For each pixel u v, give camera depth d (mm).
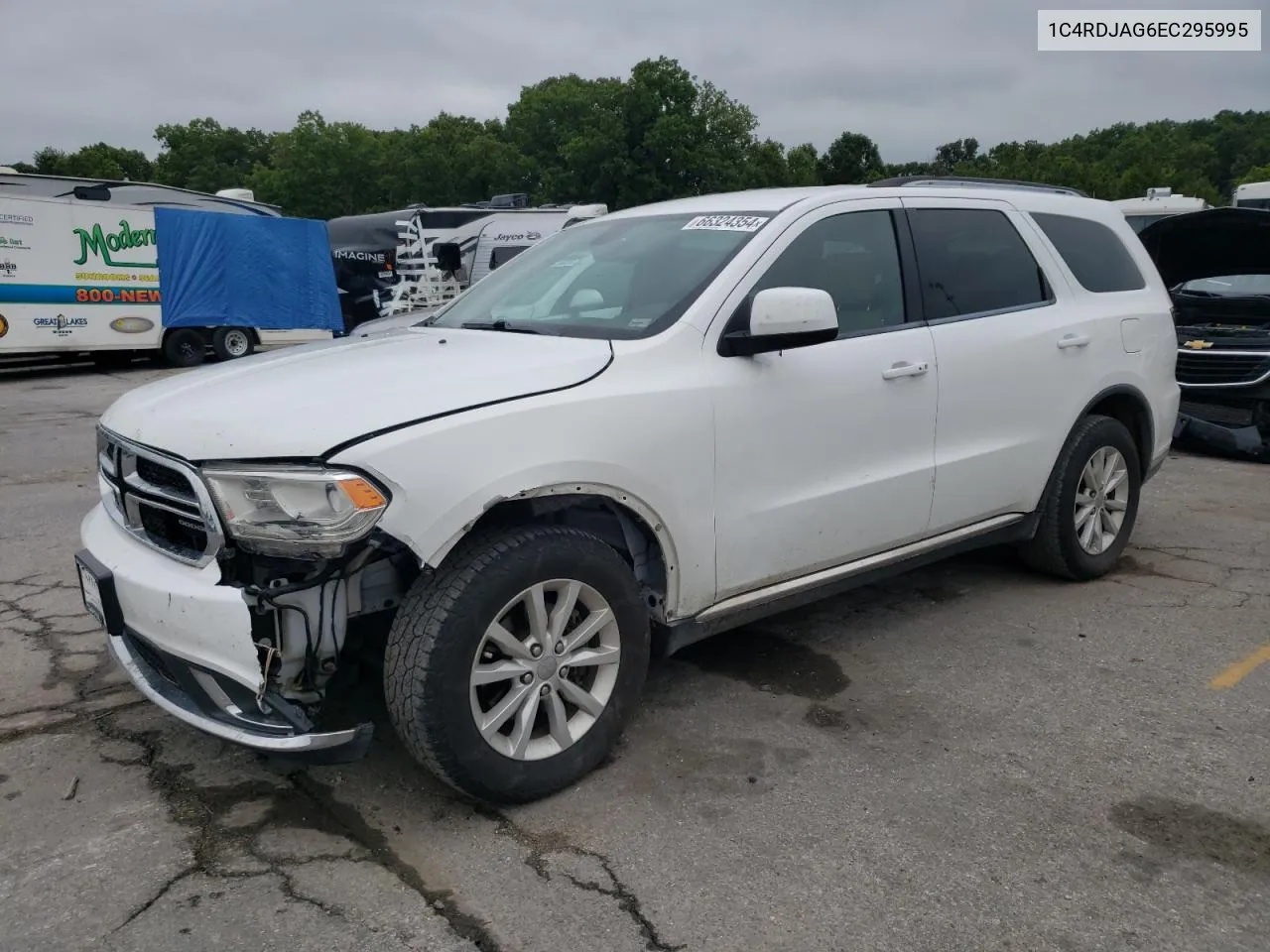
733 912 2551
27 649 4234
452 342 3557
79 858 2781
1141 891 2641
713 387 3330
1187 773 3236
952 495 4191
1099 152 105250
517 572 2857
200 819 2975
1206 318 9305
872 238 4008
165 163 76688
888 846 2830
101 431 3285
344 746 2701
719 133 51625
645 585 3408
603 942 2443
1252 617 4629
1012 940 2451
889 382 3855
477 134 63219
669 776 3217
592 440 3004
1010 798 3082
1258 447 8273
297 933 2475
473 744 2850
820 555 3740
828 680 3951
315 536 2598
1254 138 106500
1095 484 4953
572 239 4391
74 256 15211
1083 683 3918
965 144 97562
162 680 3051
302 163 60312
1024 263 4617
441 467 2713
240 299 17000
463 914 2547
